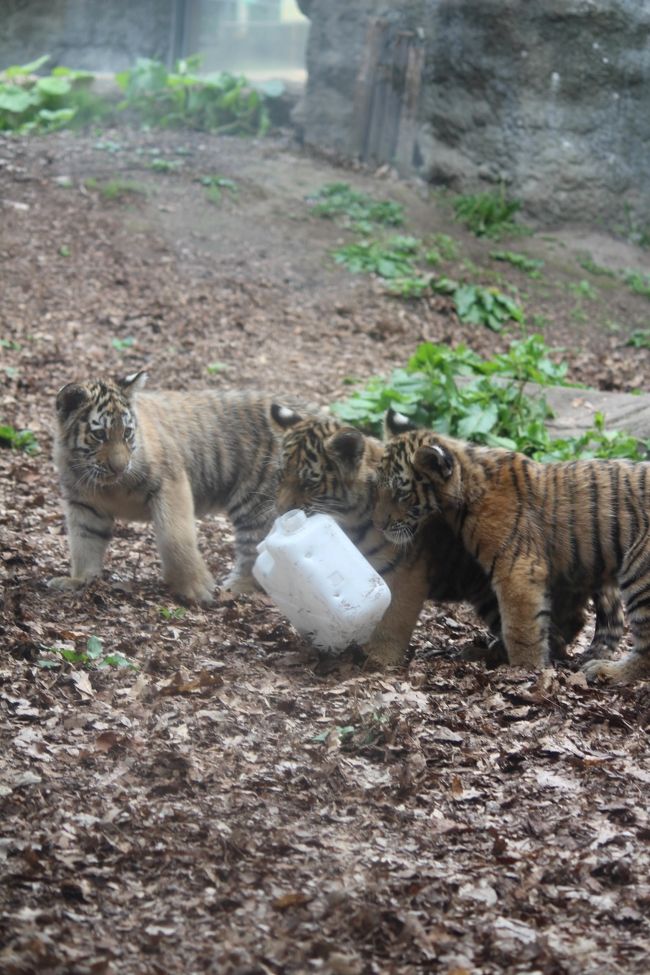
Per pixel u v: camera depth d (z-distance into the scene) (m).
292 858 6.06
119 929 5.36
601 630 9.84
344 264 23.38
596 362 21.83
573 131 28.30
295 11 33.84
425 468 8.79
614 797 6.84
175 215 23.91
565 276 26.11
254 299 21.19
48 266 20.95
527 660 8.88
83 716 7.45
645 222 28.59
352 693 8.14
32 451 14.30
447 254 25.20
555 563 9.04
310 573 8.55
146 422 10.32
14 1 33.81
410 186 27.88
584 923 5.62
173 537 10.23
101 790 6.61
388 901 5.68
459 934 5.46
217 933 5.38
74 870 5.79
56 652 8.43
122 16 34.09
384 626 9.16
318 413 11.32
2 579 10.20
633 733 7.78
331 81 28.81
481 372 16.53
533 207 28.31
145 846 6.05
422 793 6.84
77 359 17.55
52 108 29.62
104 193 24.14
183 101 30.05
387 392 15.04
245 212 24.61
